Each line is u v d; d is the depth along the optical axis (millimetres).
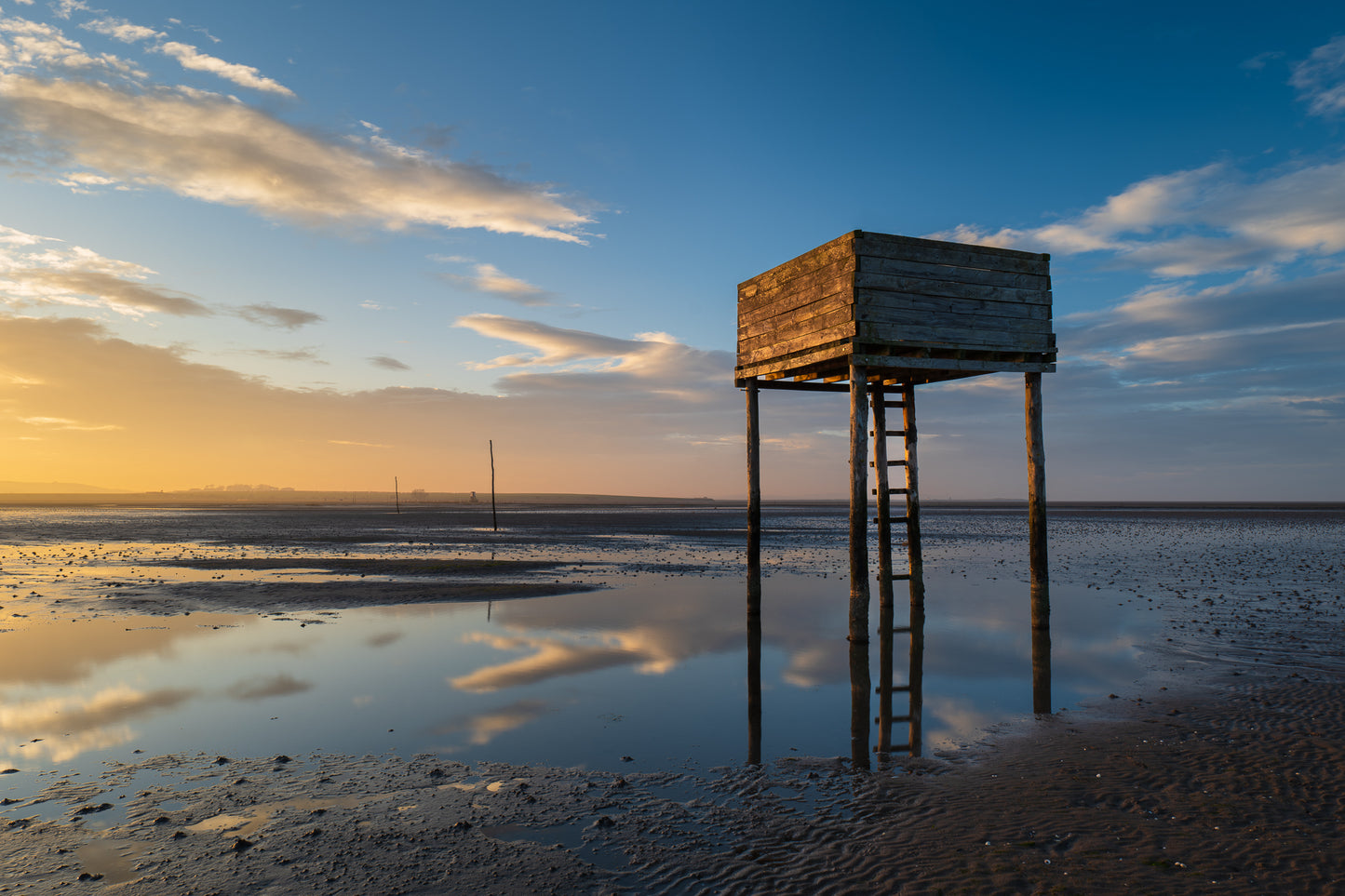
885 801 6539
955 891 4918
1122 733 8391
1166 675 11078
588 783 6965
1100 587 21766
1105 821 6035
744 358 18109
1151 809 6246
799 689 10617
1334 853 5383
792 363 16266
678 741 8281
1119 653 12711
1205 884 4977
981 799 6555
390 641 13812
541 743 8141
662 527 67875
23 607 18234
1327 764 7195
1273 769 7094
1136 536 50688
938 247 14703
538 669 11641
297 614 17078
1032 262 15523
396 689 10367
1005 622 16219
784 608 18234
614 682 10891
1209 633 14070
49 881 5051
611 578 24844
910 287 14414
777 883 5043
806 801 6551
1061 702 9852
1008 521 85875
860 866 5289
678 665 12031
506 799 6566
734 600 19594
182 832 5855
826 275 14930
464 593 20844
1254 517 92875
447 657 12430
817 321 15180
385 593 20797
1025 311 15336
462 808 6379
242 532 60031
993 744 8141
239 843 5586
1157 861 5316
